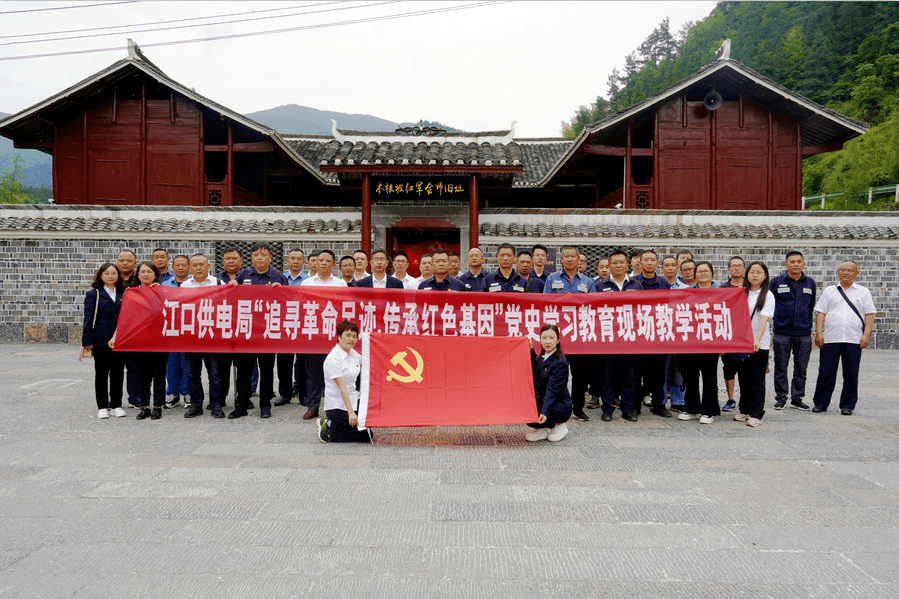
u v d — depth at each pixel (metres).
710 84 13.54
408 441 5.40
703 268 6.59
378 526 3.56
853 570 3.09
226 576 2.97
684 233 12.35
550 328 5.35
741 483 4.35
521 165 10.62
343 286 6.64
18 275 12.31
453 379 5.42
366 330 6.36
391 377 5.37
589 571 3.06
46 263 12.30
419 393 5.35
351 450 5.11
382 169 10.55
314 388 6.25
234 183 14.12
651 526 3.60
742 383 6.34
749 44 46.69
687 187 13.66
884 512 3.84
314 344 6.25
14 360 10.16
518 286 6.85
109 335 6.14
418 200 11.39
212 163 14.41
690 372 6.30
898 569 3.11
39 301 12.35
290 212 12.62
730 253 12.55
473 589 2.88
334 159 10.50
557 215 12.62
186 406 6.86
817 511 3.85
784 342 6.90
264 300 6.28
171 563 3.10
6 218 12.30
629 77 64.62
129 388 6.85
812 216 12.88
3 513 3.72
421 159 10.59
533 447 5.25
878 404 7.25
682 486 4.28
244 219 12.59
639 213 12.71
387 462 4.77
